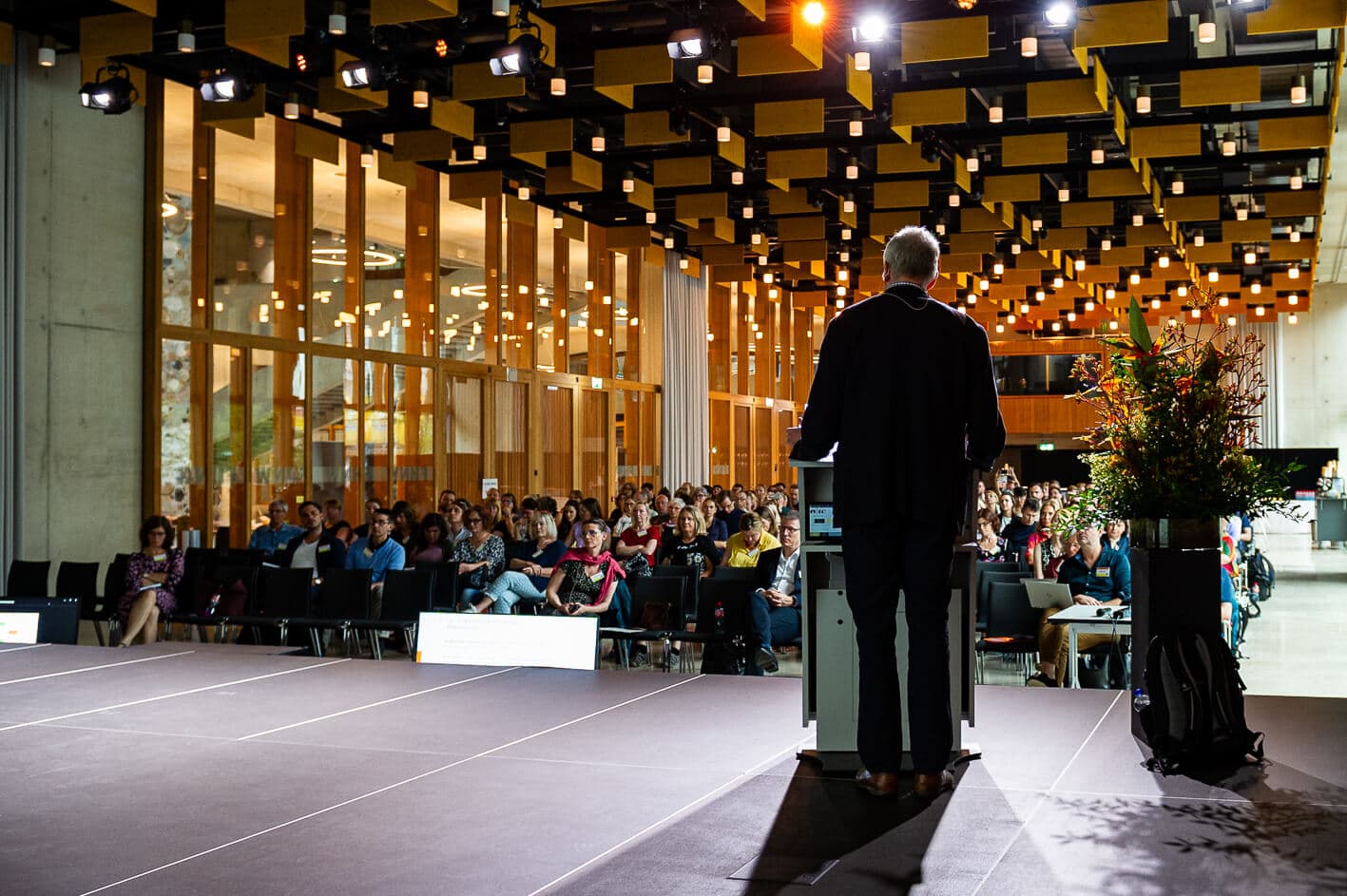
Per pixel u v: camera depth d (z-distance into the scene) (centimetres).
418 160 1345
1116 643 855
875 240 2023
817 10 898
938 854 318
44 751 450
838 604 426
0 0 1012
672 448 2258
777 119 1195
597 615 932
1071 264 2273
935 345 369
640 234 1838
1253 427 461
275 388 1383
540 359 1897
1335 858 312
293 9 909
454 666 637
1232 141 1321
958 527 376
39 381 1113
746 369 2720
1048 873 303
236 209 1327
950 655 416
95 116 1161
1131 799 367
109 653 688
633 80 1035
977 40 941
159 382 1211
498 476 1795
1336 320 3309
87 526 1152
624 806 368
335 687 576
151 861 324
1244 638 1312
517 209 1647
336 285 1481
